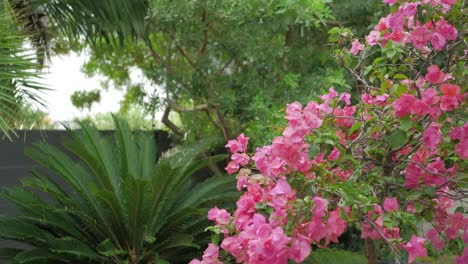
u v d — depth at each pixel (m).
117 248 5.90
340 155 2.74
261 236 2.28
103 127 9.58
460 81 2.71
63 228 5.79
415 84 2.71
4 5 5.52
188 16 6.68
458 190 2.94
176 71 7.50
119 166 6.41
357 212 2.48
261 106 6.62
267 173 2.67
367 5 6.86
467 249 2.84
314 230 2.45
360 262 6.68
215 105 7.17
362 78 3.22
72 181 5.88
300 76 7.27
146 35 7.62
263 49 6.72
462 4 2.73
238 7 6.62
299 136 2.61
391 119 2.78
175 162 6.41
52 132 7.16
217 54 7.43
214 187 6.38
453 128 2.66
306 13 6.23
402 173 3.07
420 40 2.72
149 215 5.70
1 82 5.13
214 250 2.74
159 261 5.43
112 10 7.50
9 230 5.56
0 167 6.70
